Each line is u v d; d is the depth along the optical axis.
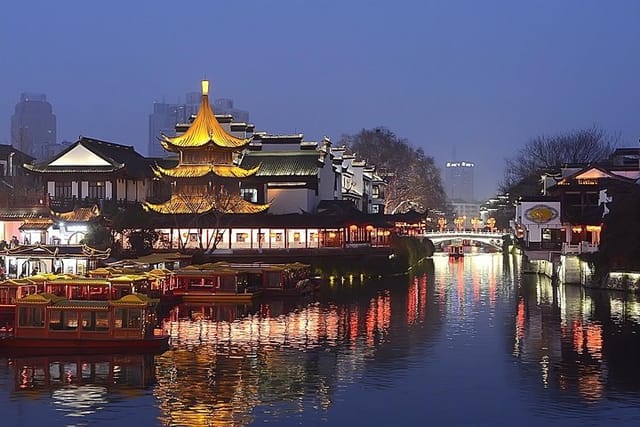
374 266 133.88
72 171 128.62
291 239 125.62
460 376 57.72
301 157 145.62
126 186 134.25
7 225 118.50
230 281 97.69
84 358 62.47
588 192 128.88
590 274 110.31
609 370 59.44
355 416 48.06
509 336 73.44
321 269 122.75
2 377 56.78
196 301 97.12
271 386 54.75
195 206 124.56
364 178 186.62
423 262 177.75
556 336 73.19
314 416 48.06
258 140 156.25
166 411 49.00
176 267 107.19
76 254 95.94
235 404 50.47
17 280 79.88
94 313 64.31
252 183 140.75
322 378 56.97
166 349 66.19
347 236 132.12
